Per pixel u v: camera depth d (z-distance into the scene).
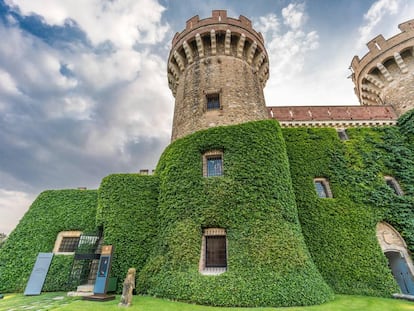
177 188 13.48
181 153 14.60
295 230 11.66
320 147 17.28
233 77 19.30
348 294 12.12
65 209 17.06
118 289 12.15
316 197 15.12
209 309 8.41
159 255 12.17
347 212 14.61
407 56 21.88
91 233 14.80
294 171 16.22
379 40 23.17
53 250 15.48
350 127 19.02
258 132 14.23
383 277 12.50
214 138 14.27
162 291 10.48
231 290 9.38
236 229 11.30
